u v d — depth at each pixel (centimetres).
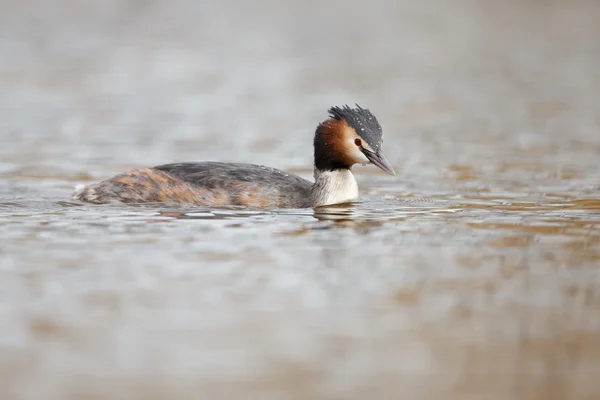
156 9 5462
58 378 872
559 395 846
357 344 955
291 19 5203
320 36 4606
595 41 4450
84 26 4778
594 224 1460
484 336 977
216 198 1616
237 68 3688
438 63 3869
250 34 4638
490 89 3288
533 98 3097
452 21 5172
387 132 2542
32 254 1258
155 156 2183
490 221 1491
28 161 2095
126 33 4572
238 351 934
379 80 3459
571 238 1361
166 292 1104
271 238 1365
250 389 852
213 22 5022
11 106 2850
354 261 1241
